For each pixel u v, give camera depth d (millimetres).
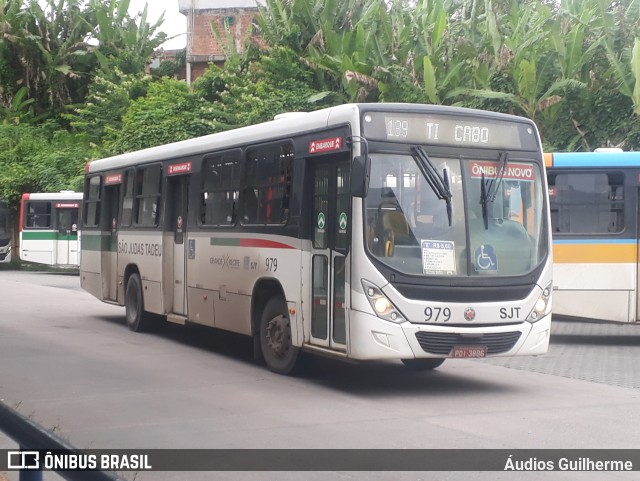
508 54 25062
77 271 37281
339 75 29609
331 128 10008
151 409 8984
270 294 11555
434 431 8047
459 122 9969
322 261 10156
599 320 14656
